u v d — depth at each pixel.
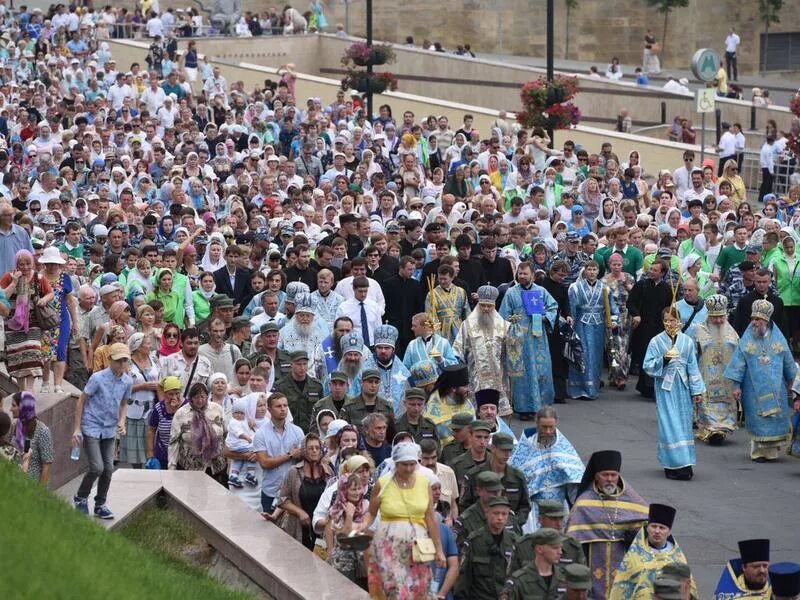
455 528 20.14
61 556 14.88
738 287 35.47
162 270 31.36
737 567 19.73
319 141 51.78
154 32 80.44
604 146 51.50
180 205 38.50
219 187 46.78
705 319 32.12
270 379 25.86
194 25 84.50
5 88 55.78
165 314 31.25
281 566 20.69
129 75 60.28
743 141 59.28
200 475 24.22
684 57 95.38
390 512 19.28
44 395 26.50
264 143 55.94
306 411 25.75
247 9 98.69
